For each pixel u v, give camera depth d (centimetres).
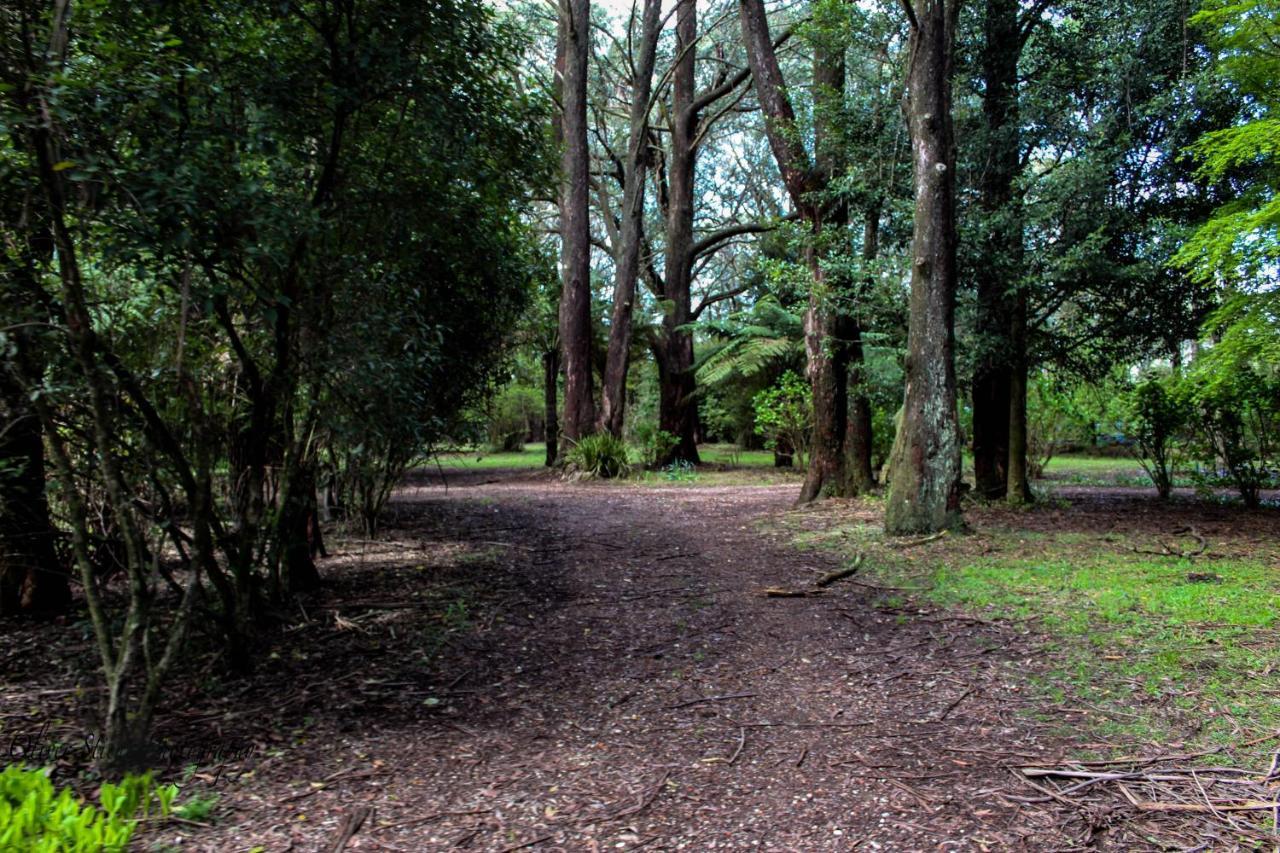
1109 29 800
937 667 377
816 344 1018
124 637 272
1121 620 438
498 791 258
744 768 274
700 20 2070
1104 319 915
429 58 397
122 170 257
